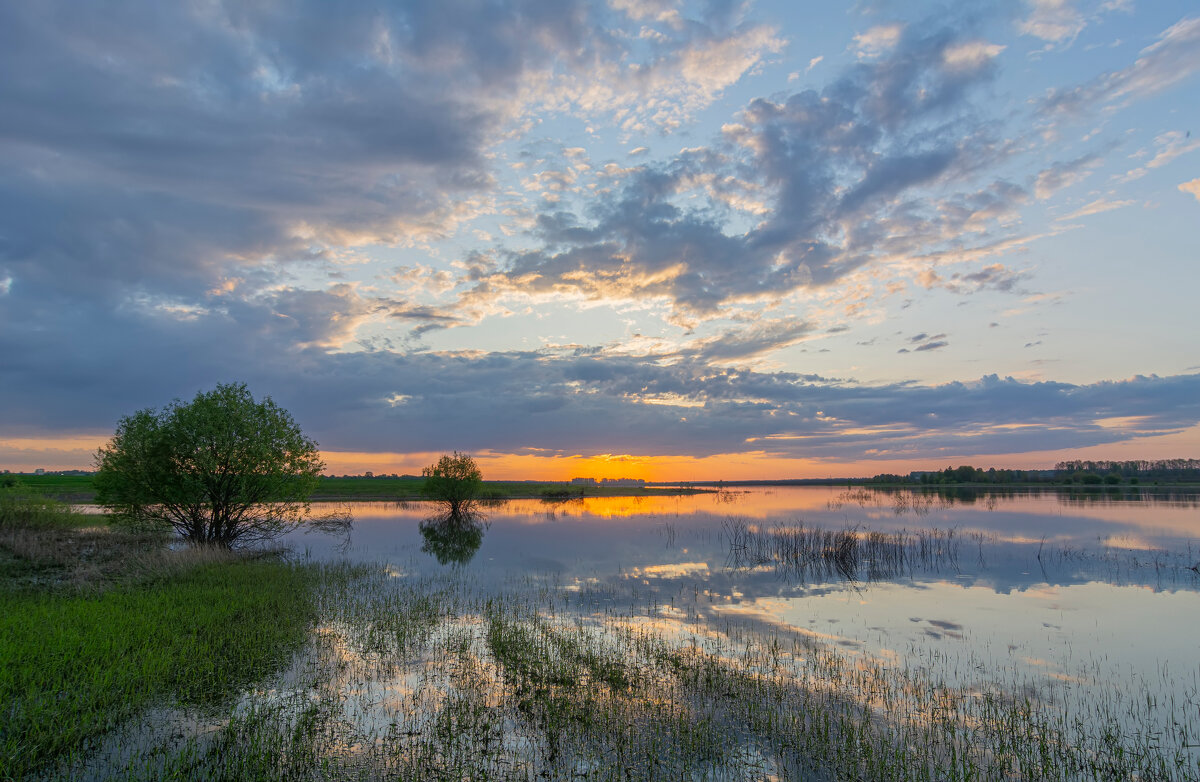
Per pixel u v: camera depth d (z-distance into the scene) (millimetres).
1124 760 9211
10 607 15078
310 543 34781
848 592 21172
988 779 8617
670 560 28266
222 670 12156
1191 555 29094
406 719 10359
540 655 13719
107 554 23156
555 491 95625
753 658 13789
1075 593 21109
